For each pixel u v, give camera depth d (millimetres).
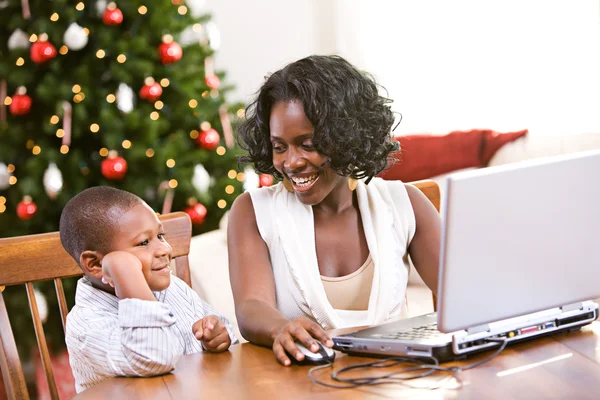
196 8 3549
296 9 4289
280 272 1486
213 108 3512
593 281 1126
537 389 973
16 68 3277
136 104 3377
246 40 4305
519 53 3801
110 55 3318
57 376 3357
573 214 1072
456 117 4008
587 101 3629
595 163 1070
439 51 3979
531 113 3807
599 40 3555
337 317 1449
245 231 1507
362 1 4047
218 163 3531
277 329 1217
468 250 1012
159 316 1169
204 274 2418
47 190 3162
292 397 1002
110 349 1182
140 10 3348
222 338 1239
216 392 1050
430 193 1713
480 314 1050
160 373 1146
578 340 1146
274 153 1368
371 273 1479
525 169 1028
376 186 1535
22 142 3324
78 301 1309
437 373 1044
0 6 3414
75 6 3311
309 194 1369
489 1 3834
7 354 1372
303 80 1314
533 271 1070
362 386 1021
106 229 1273
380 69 4078
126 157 3285
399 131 4102
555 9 3660
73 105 3271
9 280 1390
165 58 3338
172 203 3469
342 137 1313
